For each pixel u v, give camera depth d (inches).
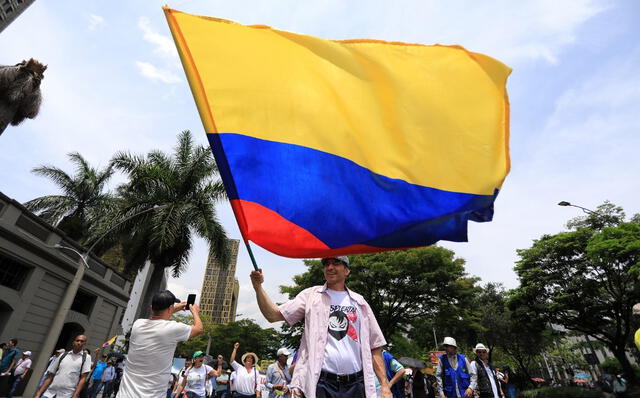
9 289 583.5
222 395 428.5
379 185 118.3
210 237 787.4
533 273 1043.9
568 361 1809.8
